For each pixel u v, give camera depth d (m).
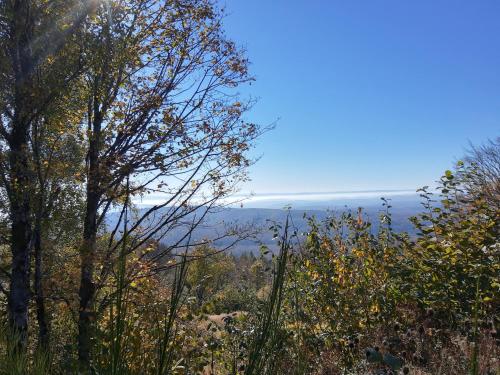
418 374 3.44
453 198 5.20
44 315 7.51
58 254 7.67
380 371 3.50
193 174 8.38
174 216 8.06
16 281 7.54
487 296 4.59
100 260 7.06
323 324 5.57
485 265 4.52
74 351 3.03
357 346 4.52
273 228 5.81
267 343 1.98
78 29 7.43
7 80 7.15
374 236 5.94
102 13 7.75
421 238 5.12
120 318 1.81
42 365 2.79
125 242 1.81
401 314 5.13
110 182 7.76
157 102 8.23
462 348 3.67
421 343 3.93
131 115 8.25
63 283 7.41
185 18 8.59
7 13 6.71
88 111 8.41
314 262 5.75
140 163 7.87
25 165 7.45
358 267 5.87
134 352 2.02
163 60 8.73
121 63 7.59
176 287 1.87
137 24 8.48
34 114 7.29
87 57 7.32
